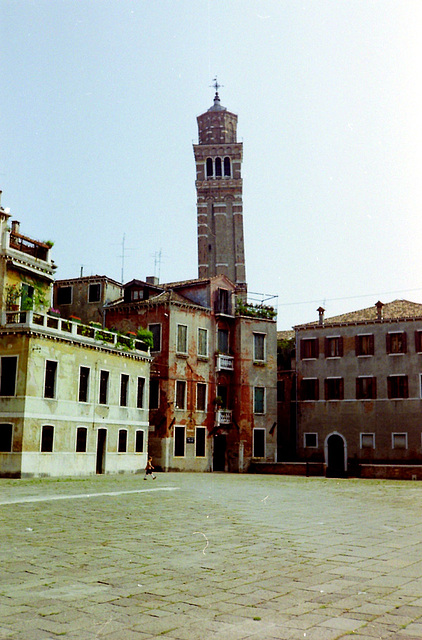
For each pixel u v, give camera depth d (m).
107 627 6.84
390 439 48.66
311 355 52.84
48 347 32.03
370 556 11.10
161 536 13.15
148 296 45.50
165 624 6.96
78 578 9.15
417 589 8.60
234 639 6.46
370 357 50.28
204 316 46.53
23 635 6.55
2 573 9.43
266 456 47.66
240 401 47.25
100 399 36.12
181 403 44.06
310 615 7.32
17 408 30.39
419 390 48.19
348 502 21.89
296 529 14.61
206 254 79.38
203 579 9.14
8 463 30.09
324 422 51.34
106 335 36.94
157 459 42.47
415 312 49.94
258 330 49.03
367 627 6.85
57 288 47.94
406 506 20.66
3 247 32.84
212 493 24.59
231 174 81.44
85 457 34.19
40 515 16.20
